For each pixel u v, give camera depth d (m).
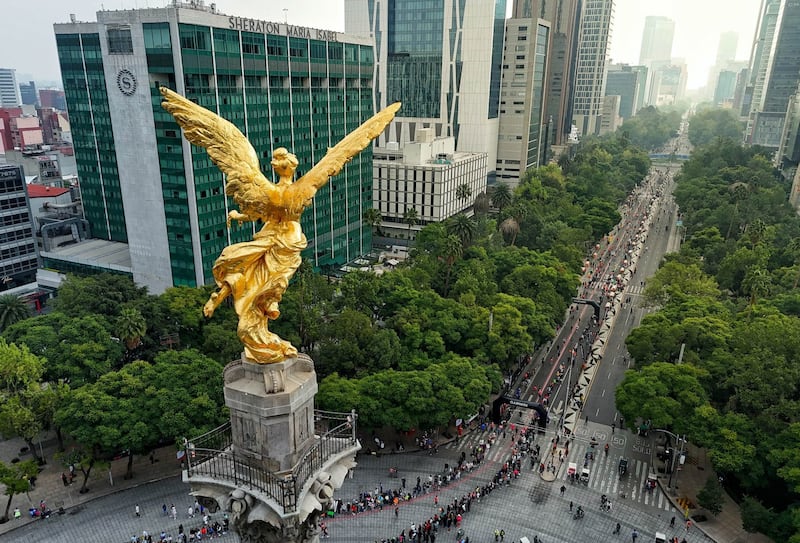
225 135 25.84
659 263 159.88
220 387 76.12
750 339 87.00
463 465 82.00
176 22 98.12
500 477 79.50
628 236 196.75
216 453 27.75
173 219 112.75
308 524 28.25
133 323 86.38
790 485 66.19
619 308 138.88
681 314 104.06
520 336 99.88
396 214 191.25
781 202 179.38
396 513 72.56
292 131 132.00
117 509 71.62
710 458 72.62
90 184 146.25
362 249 170.75
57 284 134.12
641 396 81.44
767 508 72.38
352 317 94.31
